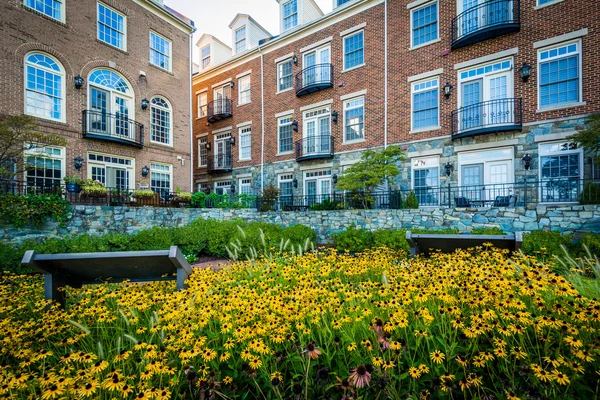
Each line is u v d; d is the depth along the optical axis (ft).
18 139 27.99
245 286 10.41
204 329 7.66
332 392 5.80
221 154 64.39
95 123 41.29
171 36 52.47
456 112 37.58
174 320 7.46
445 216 28.58
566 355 5.89
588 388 5.05
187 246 28.71
